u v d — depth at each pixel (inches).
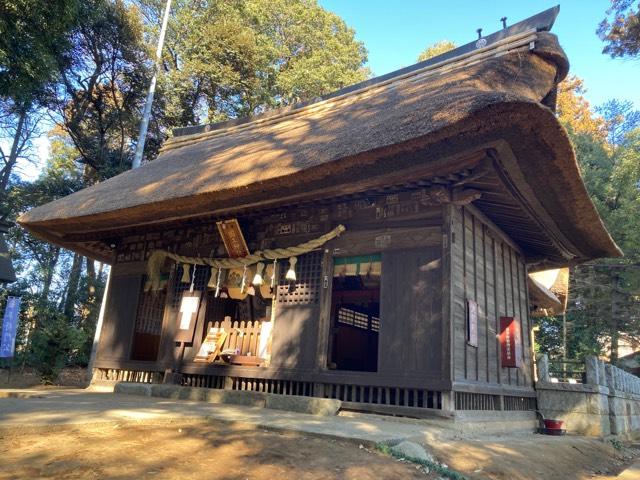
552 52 349.4
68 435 163.3
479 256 337.1
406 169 241.8
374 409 279.1
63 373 723.4
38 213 414.9
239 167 312.2
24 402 242.1
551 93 384.5
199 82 933.2
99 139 890.7
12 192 876.0
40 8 410.9
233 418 211.9
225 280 379.6
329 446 171.0
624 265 848.9
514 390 364.8
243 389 344.5
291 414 251.3
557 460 250.8
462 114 206.2
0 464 128.0
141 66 848.9
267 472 138.3
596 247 367.9
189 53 932.0
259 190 281.7
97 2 618.2
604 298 913.5
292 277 331.3
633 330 928.9
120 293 450.3
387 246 306.7
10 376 612.1
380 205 317.1
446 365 265.0
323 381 302.5
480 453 206.2
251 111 993.5
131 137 936.9
